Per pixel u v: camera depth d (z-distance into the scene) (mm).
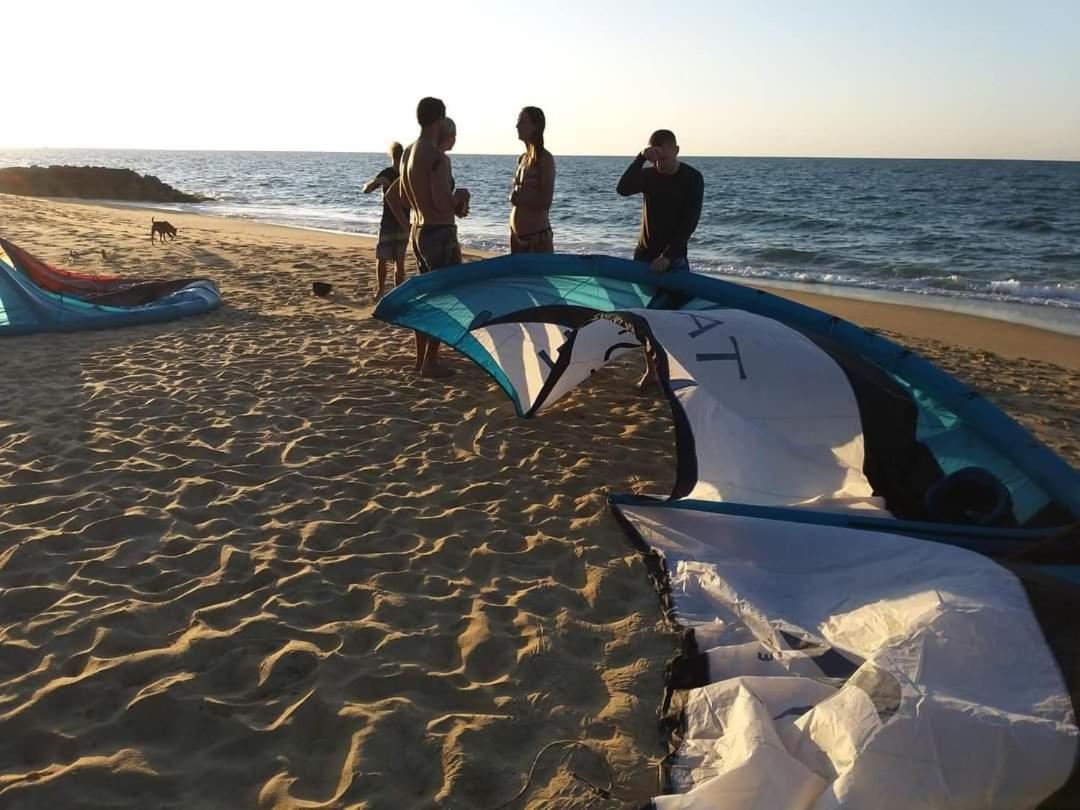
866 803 2068
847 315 12016
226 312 8859
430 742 2684
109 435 5172
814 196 43500
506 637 3275
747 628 3229
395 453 5078
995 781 2086
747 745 2322
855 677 2434
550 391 5434
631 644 3254
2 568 3617
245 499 4367
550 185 6250
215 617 3326
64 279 8758
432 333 5867
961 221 28500
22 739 2637
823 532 3648
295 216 31141
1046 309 12883
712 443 4133
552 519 4266
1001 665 2459
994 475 3877
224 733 2699
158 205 37406
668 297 5281
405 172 6219
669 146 5555
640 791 2516
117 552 3783
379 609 3426
